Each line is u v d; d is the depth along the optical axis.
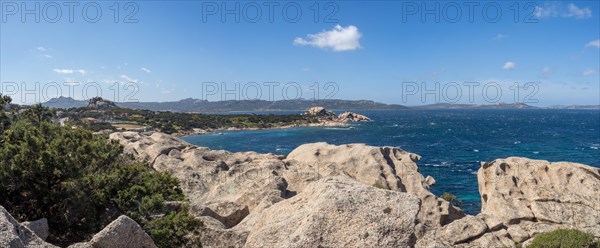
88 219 19.28
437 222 31.12
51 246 11.45
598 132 175.12
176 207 22.62
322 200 12.80
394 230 11.82
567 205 27.89
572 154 103.81
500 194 30.25
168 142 45.53
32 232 11.64
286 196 31.12
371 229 11.73
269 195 22.72
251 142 140.00
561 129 196.88
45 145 20.08
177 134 163.75
